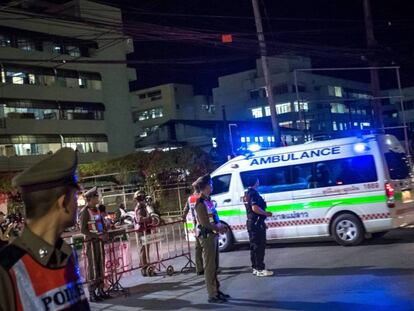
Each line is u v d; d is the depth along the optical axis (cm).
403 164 1245
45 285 199
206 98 7950
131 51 5691
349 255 1070
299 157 1256
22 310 193
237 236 1309
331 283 841
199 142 5147
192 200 1127
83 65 5159
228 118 7356
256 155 1316
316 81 6975
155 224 1130
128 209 2609
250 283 909
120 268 1038
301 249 1218
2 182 2730
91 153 5103
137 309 821
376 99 2325
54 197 213
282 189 1266
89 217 945
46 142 4722
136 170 2805
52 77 4856
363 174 1173
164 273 1121
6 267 194
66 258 211
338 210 1192
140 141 5747
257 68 7169
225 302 795
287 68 6731
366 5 2295
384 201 1148
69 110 4984
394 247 1101
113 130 5391
